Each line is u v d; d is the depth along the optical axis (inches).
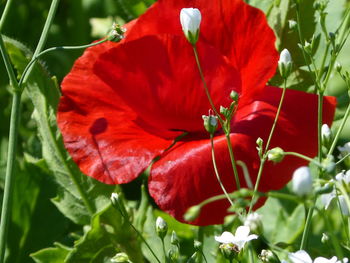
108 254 18.0
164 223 15.5
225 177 16.1
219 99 16.4
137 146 16.4
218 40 16.8
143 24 16.7
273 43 16.6
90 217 18.6
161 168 16.1
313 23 18.6
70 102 16.7
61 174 18.6
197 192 16.0
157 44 16.2
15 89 16.3
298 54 18.6
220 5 16.7
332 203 15.8
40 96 18.3
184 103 16.4
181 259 16.6
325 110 16.8
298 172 13.3
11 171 16.3
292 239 18.6
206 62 16.3
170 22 16.7
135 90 16.4
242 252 15.0
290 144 16.4
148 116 16.5
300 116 16.7
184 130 16.7
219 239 14.8
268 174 16.2
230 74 16.4
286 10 18.7
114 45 17.1
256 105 16.7
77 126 16.6
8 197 16.3
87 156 16.4
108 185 18.5
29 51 18.2
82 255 17.9
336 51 16.5
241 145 16.3
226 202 16.0
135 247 18.0
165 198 16.0
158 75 16.3
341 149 16.1
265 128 16.5
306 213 18.9
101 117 16.6
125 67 16.3
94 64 16.3
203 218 16.0
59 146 18.4
